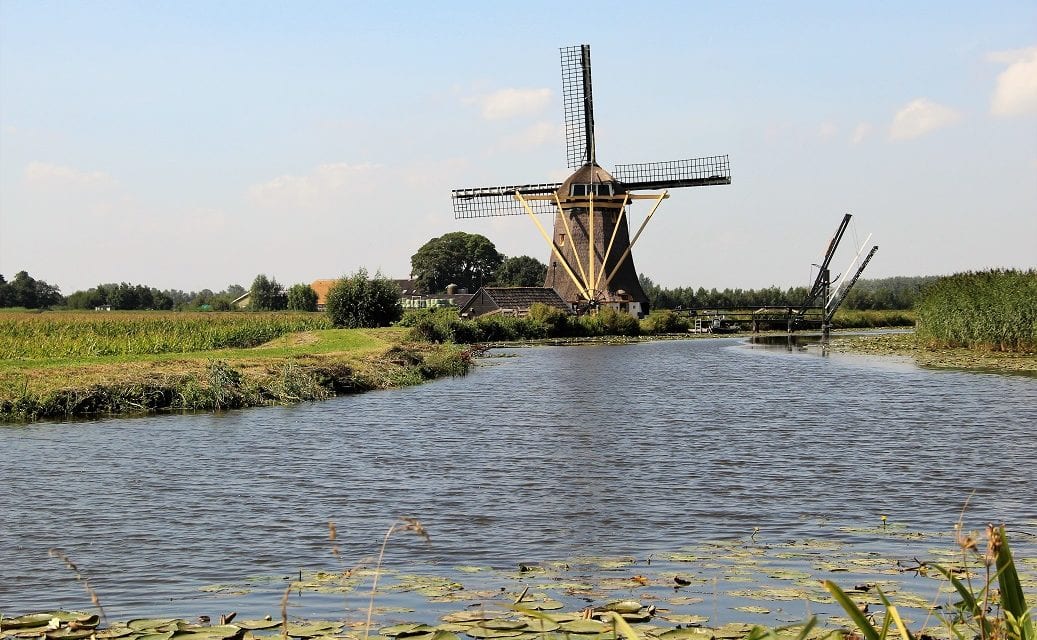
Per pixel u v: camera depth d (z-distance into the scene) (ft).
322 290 488.85
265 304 435.12
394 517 44.73
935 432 71.46
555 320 258.57
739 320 299.58
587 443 67.26
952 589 32.40
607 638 26.68
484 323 238.48
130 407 86.38
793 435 70.49
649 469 56.85
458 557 37.58
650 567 35.81
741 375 128.36
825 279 277.23
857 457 60.54
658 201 272.10
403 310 231.71
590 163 277.23
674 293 398.83
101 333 174.50
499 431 73.67
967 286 168.14
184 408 88.33
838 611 30.09
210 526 43.06
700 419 80.43
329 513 45.62
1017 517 43.96
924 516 44.34
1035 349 156.87
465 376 131.23
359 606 31.12
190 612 30.81
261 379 97.50
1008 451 62.49
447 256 497.46
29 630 27.73
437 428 75.41
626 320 267.80
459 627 27.81
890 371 130.00
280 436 70.90
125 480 53.83
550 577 34.50
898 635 27.71
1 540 40.68
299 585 33.63
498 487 51.70
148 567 36.50
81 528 42.75
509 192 281.54
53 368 99.09
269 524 43.39
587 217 274.57
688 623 28.86
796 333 291.17
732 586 33.04
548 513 45.37
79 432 72.59
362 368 116.67
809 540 39.83
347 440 69.00
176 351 143.84
